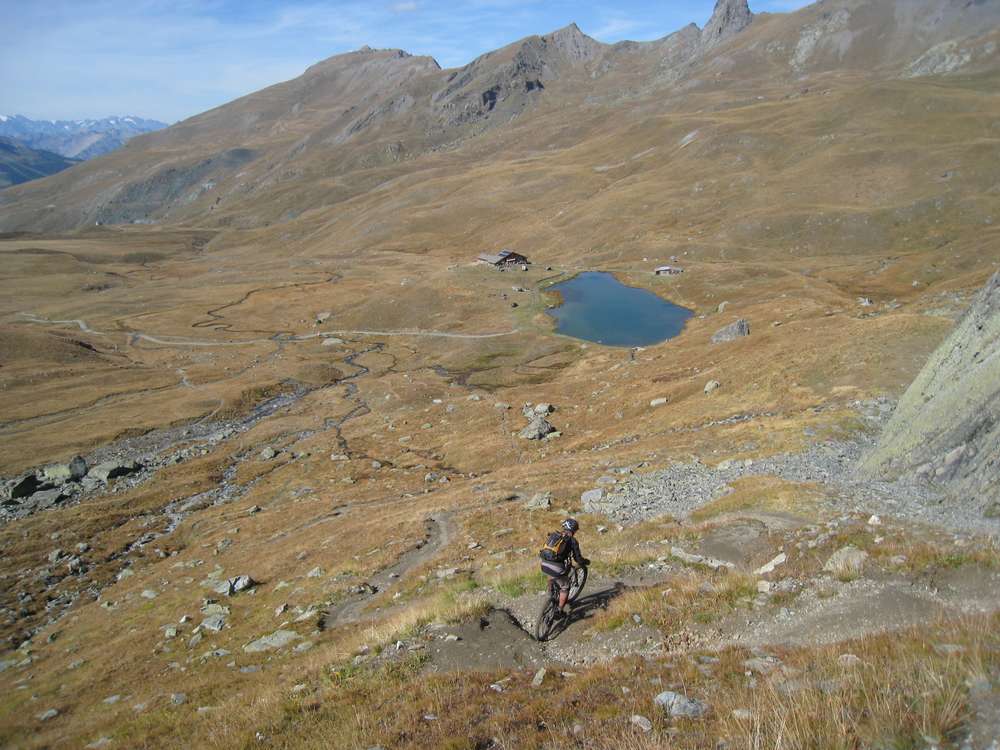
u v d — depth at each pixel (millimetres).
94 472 76625
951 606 11492
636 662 11578
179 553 51750
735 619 13500
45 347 140875
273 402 112438
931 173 183375
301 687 14383
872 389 42000
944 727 6816
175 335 164375
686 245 186125
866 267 140625
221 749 11789
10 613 43062
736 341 77250
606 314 146250
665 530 23984
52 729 23422
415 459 70938
